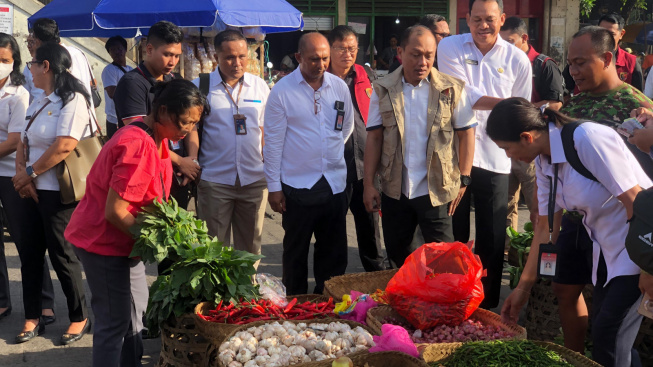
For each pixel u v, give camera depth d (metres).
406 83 4.60
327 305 4.06
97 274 3.37
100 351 3.43
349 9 14.48
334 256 5.00
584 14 15.26
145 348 4.53
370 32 14.64
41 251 4.62
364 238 5.74
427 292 3.66
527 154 3.25
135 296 3.58
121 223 3.24
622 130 3.43
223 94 4.92
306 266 4.96
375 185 5.40
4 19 9.68
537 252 3.57
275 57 15.12
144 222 3.32
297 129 4.73
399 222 4.77
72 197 4.33
